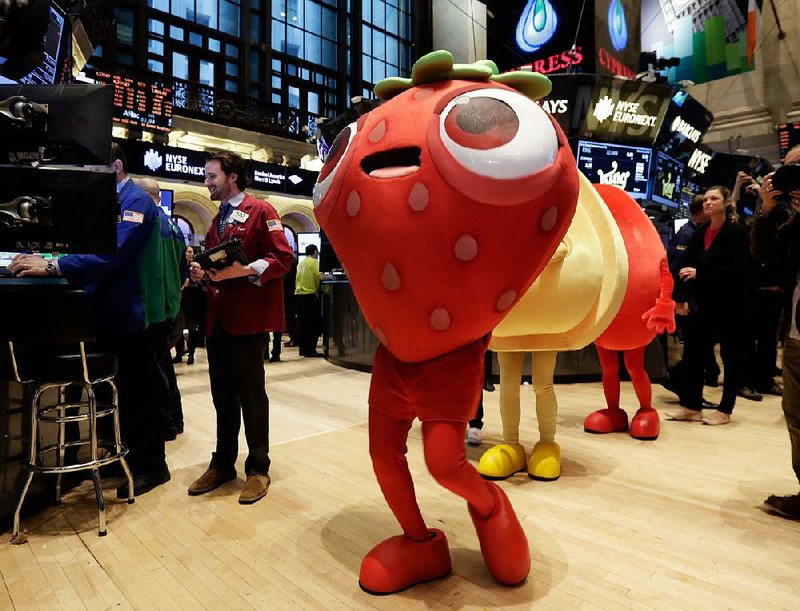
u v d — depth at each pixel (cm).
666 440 289
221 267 206
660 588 146
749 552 167
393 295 121
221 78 1207
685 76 1225
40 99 167
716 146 1193
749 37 1113
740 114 1146
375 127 124
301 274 670
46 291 179
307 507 205
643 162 602
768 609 137
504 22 1088
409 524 148
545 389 233
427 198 112
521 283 124
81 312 182
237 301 213
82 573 160
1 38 155
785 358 195
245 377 217
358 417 355
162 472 233
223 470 228
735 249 312
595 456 262
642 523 187
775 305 418
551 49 1019
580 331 202
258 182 1065
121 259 205
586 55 981
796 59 1084
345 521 192
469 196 110
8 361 193
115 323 213
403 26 1570
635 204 262
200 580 154
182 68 1161
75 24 368
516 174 111
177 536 182
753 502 205
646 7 1284
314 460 263
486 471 229
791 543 172
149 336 226
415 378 132
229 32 1226
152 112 958
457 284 117
